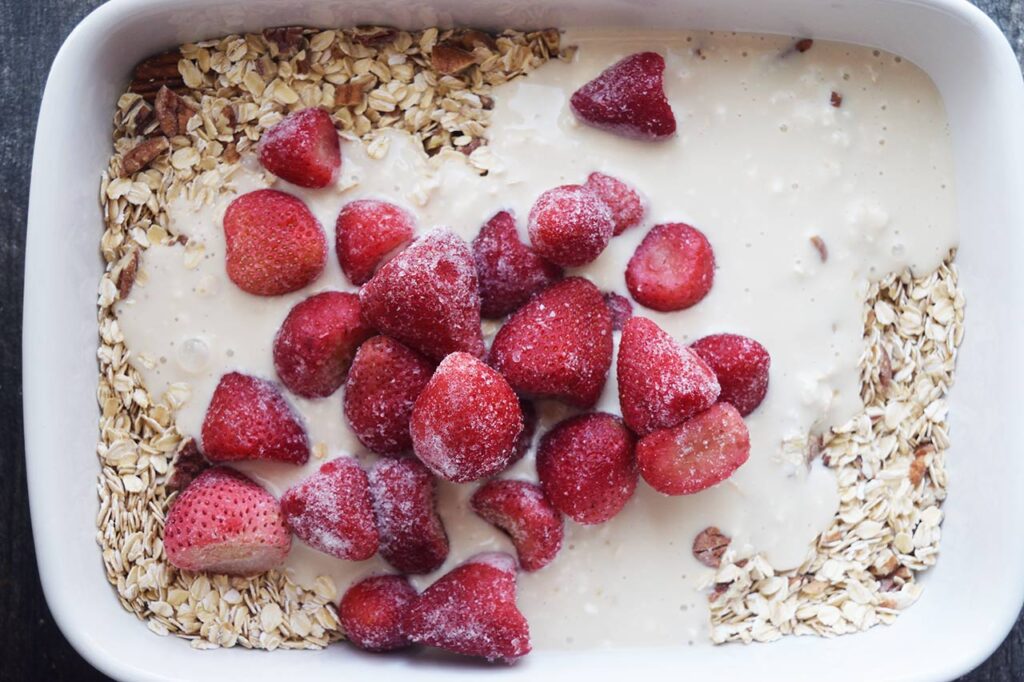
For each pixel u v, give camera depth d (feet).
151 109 1.92
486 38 1.94
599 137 1.94
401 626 1.89
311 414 1.90
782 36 1.96
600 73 1.94
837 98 1.96
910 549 1.97
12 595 2.04
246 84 1.92
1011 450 1.89
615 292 1.92
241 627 1.91
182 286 1.91
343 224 1.89
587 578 1.93
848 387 1.96
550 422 1.91
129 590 1.89
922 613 1.96
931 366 1.97
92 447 1.90
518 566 1.92
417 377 1.85
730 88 1.95
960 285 1.97
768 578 1.95
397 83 1.93
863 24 1.92
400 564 1.90
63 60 1.81
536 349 1.84
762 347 1.91
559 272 1.90
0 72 2.06
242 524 1.86
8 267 2.05
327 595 1.91
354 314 1.86
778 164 1.95
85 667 2.05
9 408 2.05
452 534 1.91
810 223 1.95
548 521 1.88
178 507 1.87
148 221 1.92
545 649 1.92
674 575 1.94
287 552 1.90
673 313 1.93
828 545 1.97
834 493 1.96
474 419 1.78
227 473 1.89
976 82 1.91
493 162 1.93
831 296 1.95
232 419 1.87
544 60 1.94
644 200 1.93
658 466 1.85
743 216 1.95
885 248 1.96
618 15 1.91
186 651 1.89
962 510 1.95
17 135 2.05
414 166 1.93
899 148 1.97
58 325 1.83
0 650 2.04
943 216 1.97
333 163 1.91
